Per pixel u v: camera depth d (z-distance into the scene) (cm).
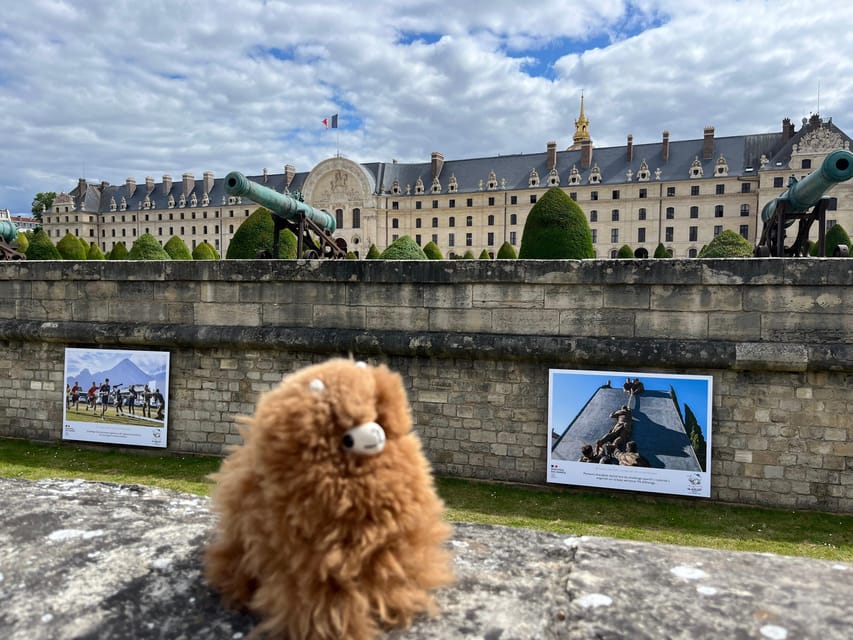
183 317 1165
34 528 258
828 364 843
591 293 948
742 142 9512
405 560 183
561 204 1531
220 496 197
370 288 1052
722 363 885
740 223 9206
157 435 1177
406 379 1039
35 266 1248
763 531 805
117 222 13588
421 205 11381
